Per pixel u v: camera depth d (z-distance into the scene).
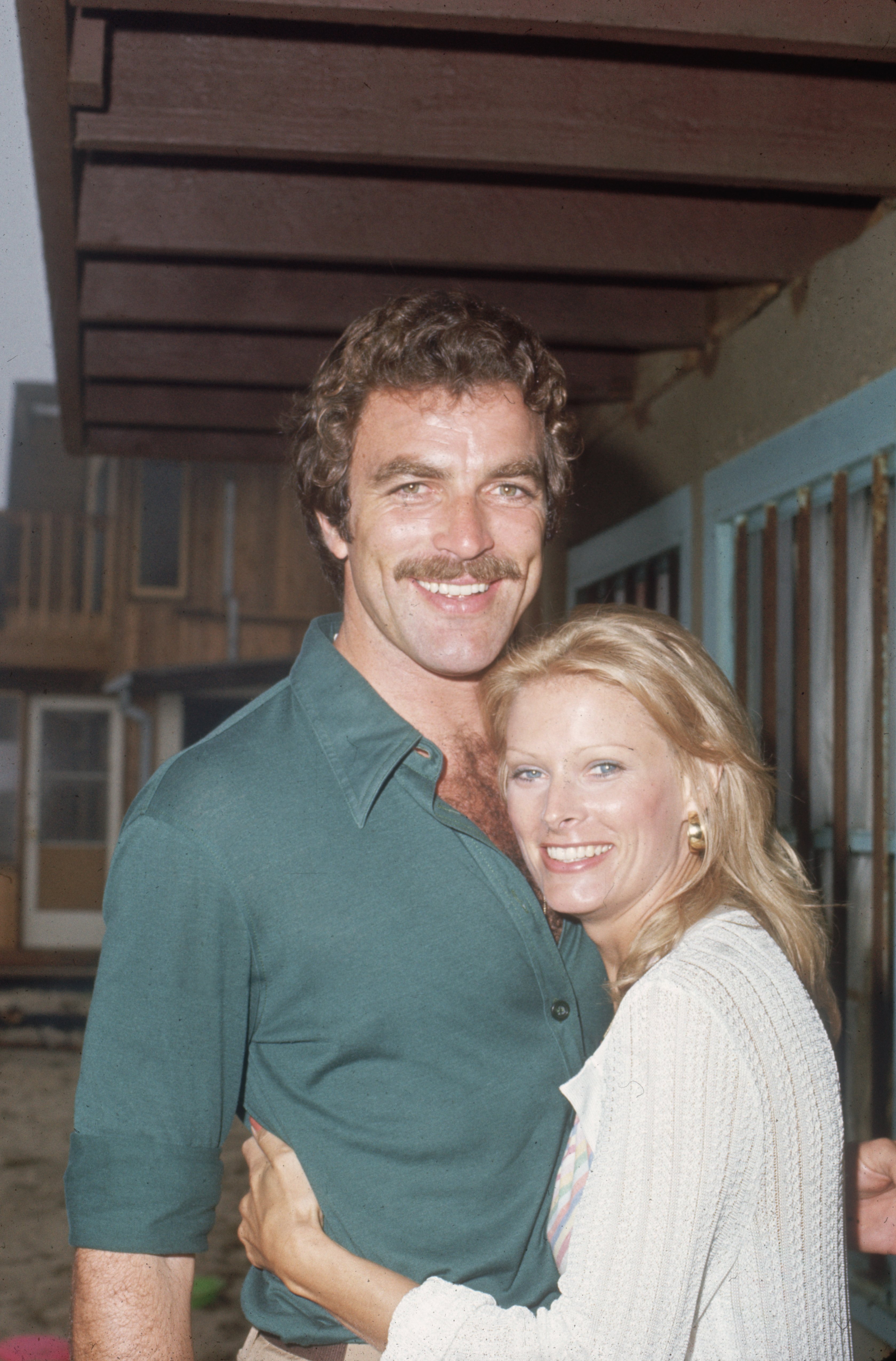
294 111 2.31
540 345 1.56
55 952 11.26
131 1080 1.27
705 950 1.26
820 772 2.91
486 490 1.49
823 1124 1.21
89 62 2.08
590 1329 1.15
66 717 12.15
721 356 3.29
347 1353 1.33
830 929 2.37
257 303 3.16
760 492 3.03
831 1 2.01
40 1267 3.94
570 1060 1.41
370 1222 1.34
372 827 1.36
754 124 2.42
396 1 1.92
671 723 1.37
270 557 12.43
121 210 2.71
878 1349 2.37
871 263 2.57
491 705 1.48
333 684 1.42
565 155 2.36
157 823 1.30
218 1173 1.33
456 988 1.36
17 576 12.30
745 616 3.19
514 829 1.48
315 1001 1.34
